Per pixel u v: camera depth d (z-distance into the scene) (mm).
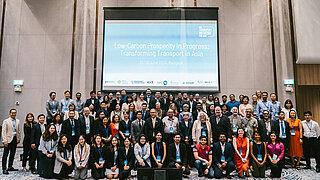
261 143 5750
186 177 5520
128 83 9469
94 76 9641
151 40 9680
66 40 9859
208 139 6164
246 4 9977
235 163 5719
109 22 9797
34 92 9633
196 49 9633
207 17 9797
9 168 6016
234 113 6379
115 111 7215
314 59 9352
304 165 6773
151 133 6191
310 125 6383
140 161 5547
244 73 9633
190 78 9484
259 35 9828
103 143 6059
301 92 11406
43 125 6113
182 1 9922
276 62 9672
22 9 10016
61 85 9633
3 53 9812
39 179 5305
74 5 10023
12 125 6043
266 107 7234
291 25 9836
